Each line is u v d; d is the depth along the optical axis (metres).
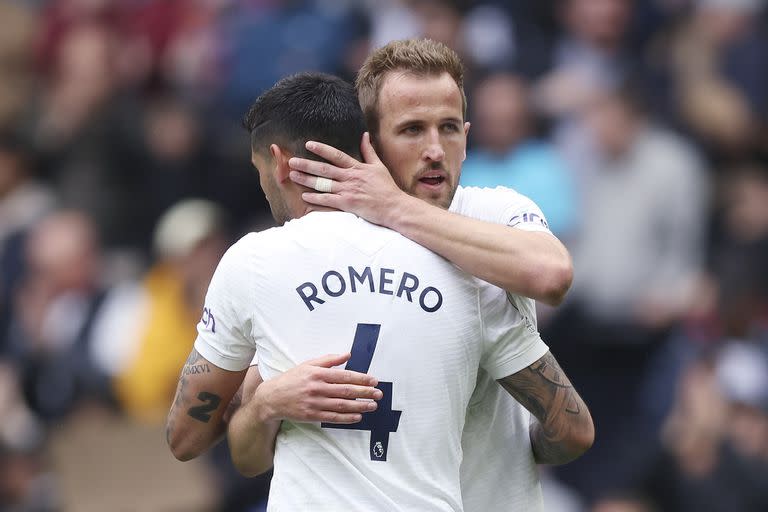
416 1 34.12
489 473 14.27
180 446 14.12
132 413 28.70
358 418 12.87
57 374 29.42
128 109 36.00
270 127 13.72
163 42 37.50
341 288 13.13
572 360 30.83
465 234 13.28
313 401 12.82
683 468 28.59
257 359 13.80
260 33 35.72
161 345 28.81
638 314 31.11
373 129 13.94
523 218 14.12
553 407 13.83
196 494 26.55
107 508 26.30
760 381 29.47
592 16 34.97
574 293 31.11
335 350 13.09
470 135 31.53
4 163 35.66
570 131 32.44
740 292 30.83
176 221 29.86
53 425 28.72
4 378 29.42
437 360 13.22
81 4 38.31
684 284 31.50
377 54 14.01
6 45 38.16
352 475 12.99
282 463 13.30
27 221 34.00
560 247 13.44
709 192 33.75
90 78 36.28
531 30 35.06
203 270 29.20
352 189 13.47
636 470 28.75
